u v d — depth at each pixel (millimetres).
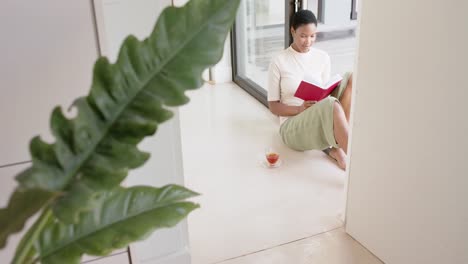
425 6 1296
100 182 535
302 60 2676
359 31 1604
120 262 1041
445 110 1305
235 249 1838
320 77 2729
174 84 556
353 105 1727
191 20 553
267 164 2482
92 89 543
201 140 2811
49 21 839
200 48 557
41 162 518
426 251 1513
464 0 1173
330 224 1987
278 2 3113
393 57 1460
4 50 828
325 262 1768
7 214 458
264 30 3383
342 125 2273
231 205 2127
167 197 679
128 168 551
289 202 2145
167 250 1535
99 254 618
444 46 1260
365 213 1787
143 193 671
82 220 628
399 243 1633
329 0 3463
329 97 2332
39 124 897
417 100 1399
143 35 1196
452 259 1412
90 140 541
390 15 1434
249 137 2846
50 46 854
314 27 2604
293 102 2680
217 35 558
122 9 1149
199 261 1771
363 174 1748
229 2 552
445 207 1390
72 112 897
